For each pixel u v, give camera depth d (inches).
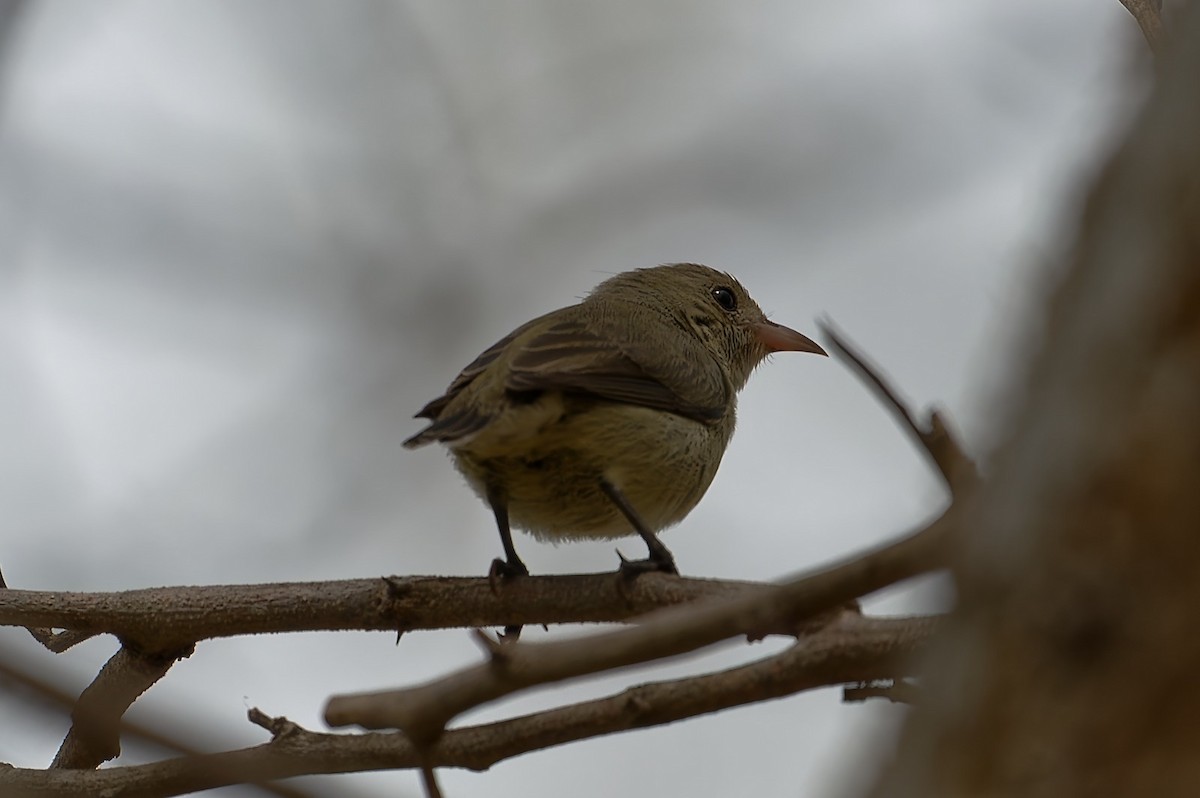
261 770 362.0
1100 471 143.5
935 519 210.8
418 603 428.5
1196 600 139.0
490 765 352.5
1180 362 141.3
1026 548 147.6
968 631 152.5
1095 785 141.2
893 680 296.0
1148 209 144.4
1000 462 154.9
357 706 270.8
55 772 391.5
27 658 269.0
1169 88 145.8
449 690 264.5
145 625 432.1
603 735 341.7
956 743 150.0
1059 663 144.3
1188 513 139.7
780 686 311.9
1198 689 138.5
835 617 309.0
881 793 156.6
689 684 327.9
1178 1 150.0
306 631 433.1
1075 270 150.9
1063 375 148.6
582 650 256.4
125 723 271.0
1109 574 142.3
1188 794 137.7
